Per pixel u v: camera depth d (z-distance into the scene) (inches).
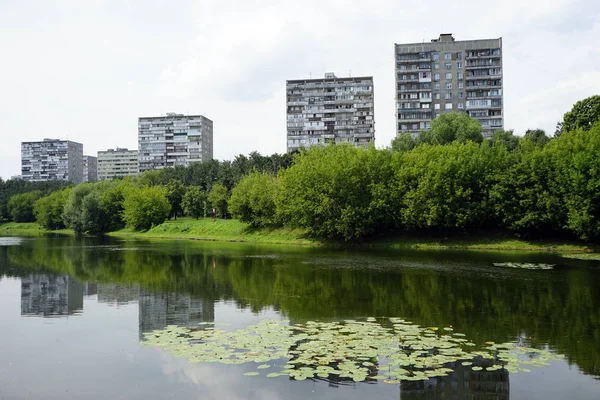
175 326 763.4
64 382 537.0
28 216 5585.6
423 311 858.1
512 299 959.6
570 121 2910.9
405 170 2347.4
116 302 979.3
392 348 622.8
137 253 2058.3
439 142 3260.3
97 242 2883.9
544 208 2030.0
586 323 765.3
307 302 951.0
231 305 930.7
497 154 2313.0
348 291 1066.1
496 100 4576.8
